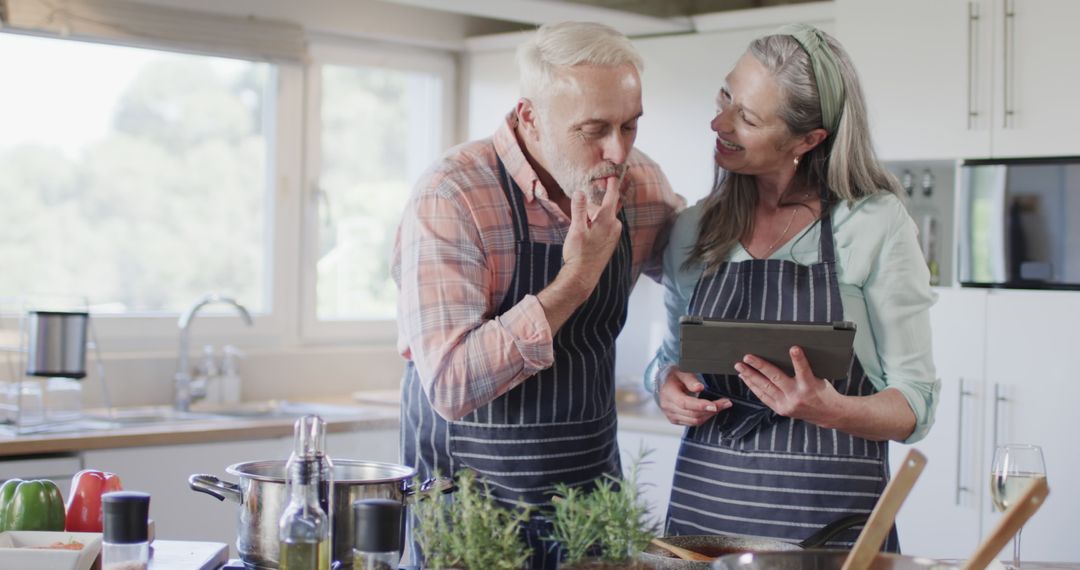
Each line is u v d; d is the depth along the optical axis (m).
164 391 3.94
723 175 2.16
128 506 1.47
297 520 1.42
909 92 3.51
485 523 1.45
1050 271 3.27
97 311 3.98
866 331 2.04
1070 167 3.23
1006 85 3.35
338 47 4.40
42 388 3.36
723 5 4.27
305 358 4.30
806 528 1.96
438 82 4.70
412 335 1.91
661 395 2.12
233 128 4.24
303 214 4.38
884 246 2.01
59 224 3.92
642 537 1.47
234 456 3.43
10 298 3.81
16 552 1.51
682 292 2.21
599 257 1.86
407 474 1.64
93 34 3.76
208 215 4.21
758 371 1.85
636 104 1.86
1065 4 3.26
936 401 2.02
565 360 2.02
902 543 3.54
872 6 3.56
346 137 4.51
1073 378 3.25
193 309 3.89
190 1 3.96
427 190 1.97
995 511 3.37
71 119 3.92
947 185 3.77
